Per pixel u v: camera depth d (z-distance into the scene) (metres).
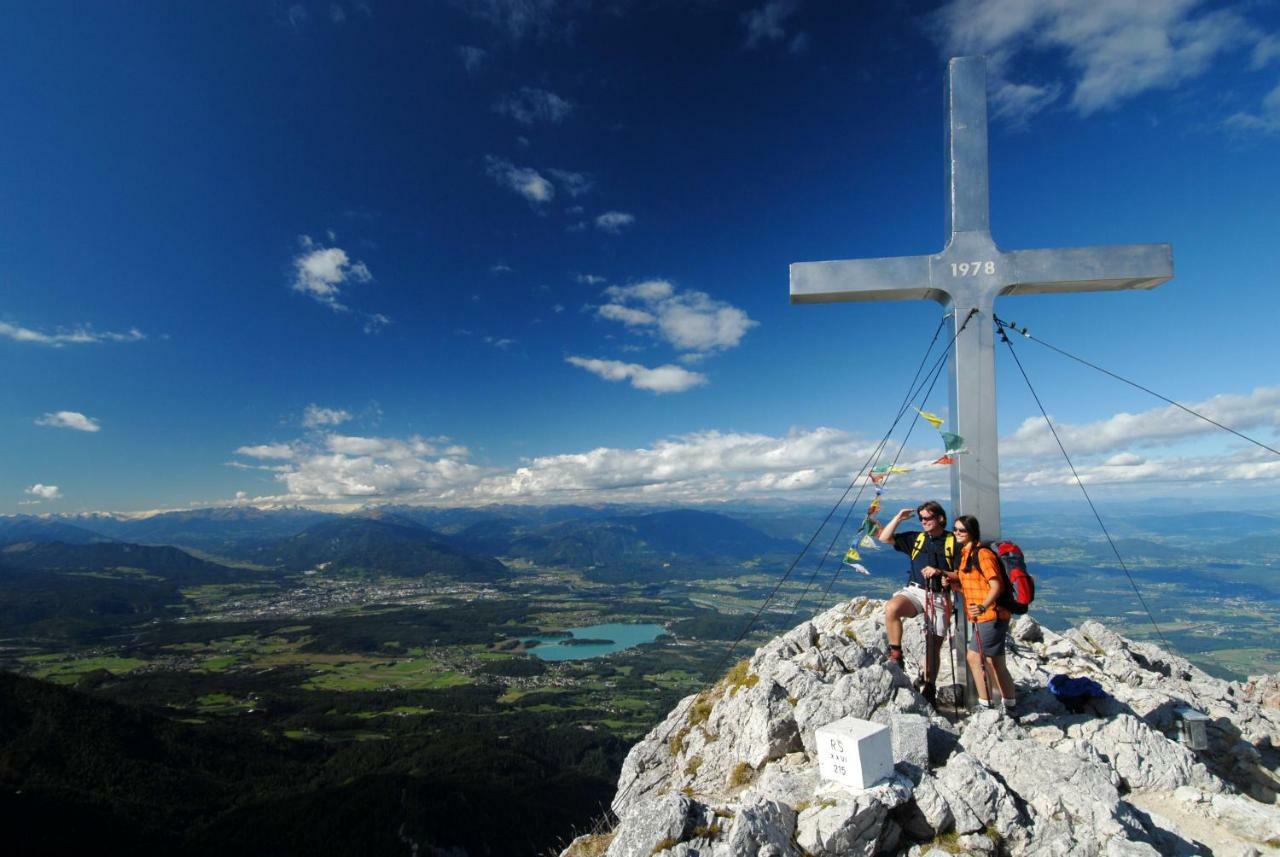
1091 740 7.14
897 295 8.53
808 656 8.90
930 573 7.86
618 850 5.59
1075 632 12.41
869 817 5.55
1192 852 5.59
